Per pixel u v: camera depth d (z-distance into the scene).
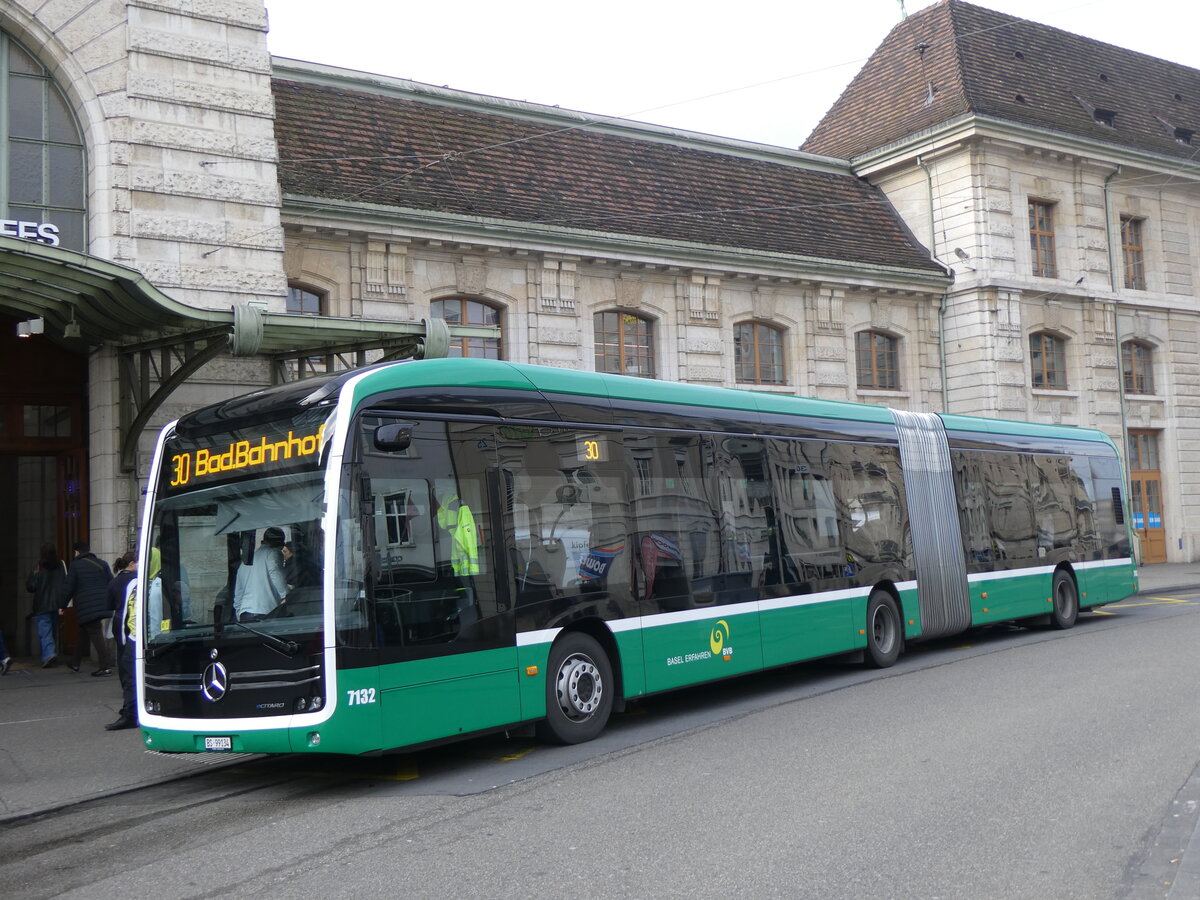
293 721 8.00
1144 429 33.31
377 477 8.44
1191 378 34.22
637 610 10.64
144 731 8.73
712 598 11.55
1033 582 17.70
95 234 15.26
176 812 8.12
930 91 30.97
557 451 10.09
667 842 6.52
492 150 23.64
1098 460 20.22
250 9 16.52
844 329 27.61
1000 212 29.62
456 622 8.83
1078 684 11.88
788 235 27.17
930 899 5.42
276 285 16.39
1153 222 33.78
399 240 20.55
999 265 29.39
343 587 8.09
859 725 10.10
